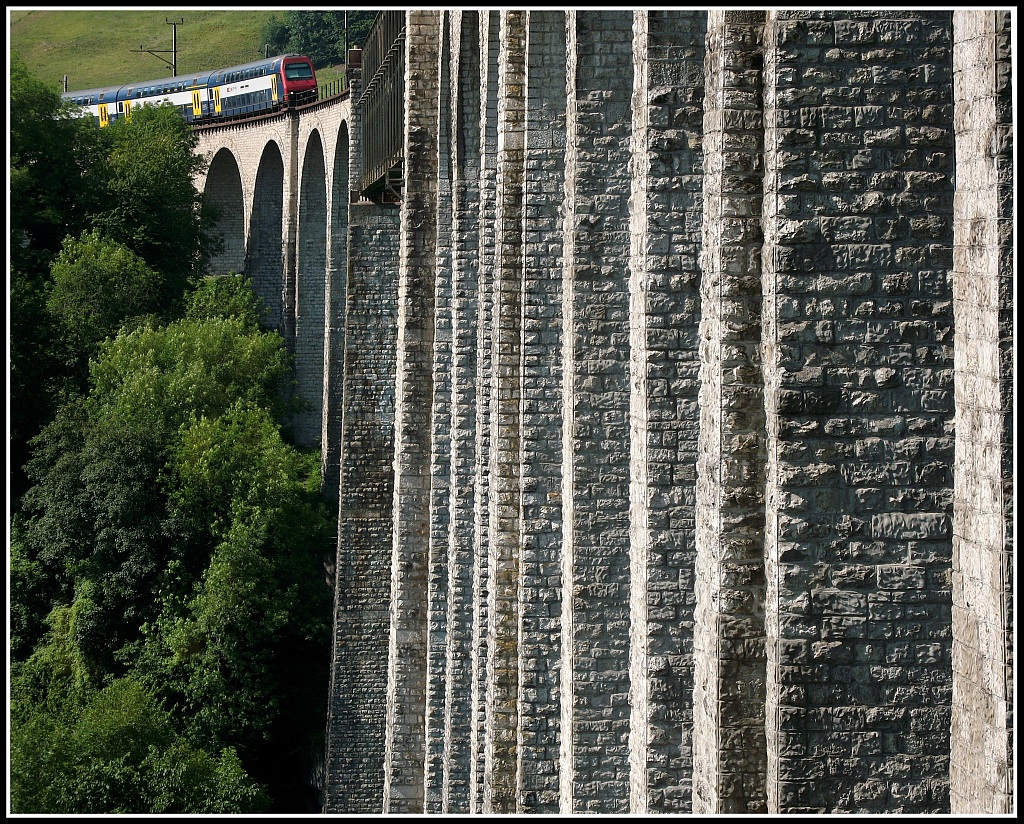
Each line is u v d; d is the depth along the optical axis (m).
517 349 38.28
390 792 56.88
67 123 106.94
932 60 20.30
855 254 20.36
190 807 58.56
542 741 35.88
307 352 125.00
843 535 20.33
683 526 26.11
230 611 77.62
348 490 71.44
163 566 81.00
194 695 77.12
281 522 82.12
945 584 20.27
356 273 71.94
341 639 70.81
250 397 90.19
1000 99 18.84
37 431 89.75
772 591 20.70
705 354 22.86
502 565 38.47
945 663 20.25
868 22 20.27
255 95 133.00
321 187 124.12
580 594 30.31
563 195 36.03
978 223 19.31
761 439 21.67
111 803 57.75
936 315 20.33
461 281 50.56
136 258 101.19
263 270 136.00
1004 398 18.81
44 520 81.19
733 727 21.73
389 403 71.81
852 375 20.33
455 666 49.78
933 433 20.31
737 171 21.77
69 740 59.91
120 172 107.06
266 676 78.75
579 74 29.73
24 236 100.81
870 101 20.31
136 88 154.62
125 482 80.50
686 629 26.14
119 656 78.75
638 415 26.92
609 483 30.25
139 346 89.75
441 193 56.94
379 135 71.50
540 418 36.00
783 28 20.31
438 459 56.16
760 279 21.73
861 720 20.28
